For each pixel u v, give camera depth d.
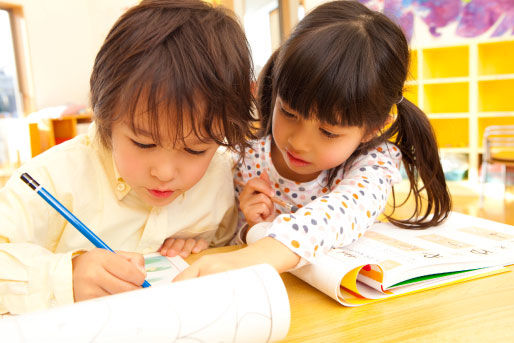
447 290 0.54
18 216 0.66
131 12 0.58
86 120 4.05
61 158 0.73
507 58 3.71
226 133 0.58
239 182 0.94
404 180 3.53
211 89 0.54
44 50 4.54
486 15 3.71
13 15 4.39
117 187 0.75
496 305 0.50
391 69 0.70
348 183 0.75
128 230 0.78
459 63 3.86
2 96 4.48
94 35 4.83
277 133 0.74
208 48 0.56
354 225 0.66
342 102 0.64
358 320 0.47
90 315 0.32
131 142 0.55
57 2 4.61
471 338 0.43
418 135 0.88
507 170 3.34
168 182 0.58
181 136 0.53
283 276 0.61
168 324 0.33
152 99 0.51
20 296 0.52
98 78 0.58
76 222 0.57
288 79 0.67
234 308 0.36
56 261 0.54
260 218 0.79
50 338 0.31
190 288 0.37
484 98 3.82
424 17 3.86
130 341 0.32
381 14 0.75
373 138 0.80
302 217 0.61
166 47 0.54
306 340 0.43
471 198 3.21
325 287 0.52
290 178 0.93
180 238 0.82
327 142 0.69
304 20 0.74
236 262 0.51
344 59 0.65
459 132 3.90
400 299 0.52
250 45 0.63
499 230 0.75
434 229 0.76
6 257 0.54
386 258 0.59
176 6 0.59
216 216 0.86
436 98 3.97
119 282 0.51
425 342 0.42
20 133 3.92
